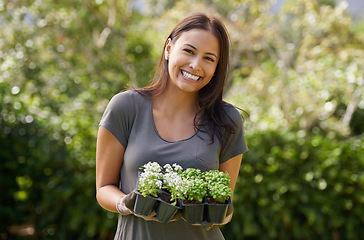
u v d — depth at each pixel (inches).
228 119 72.9
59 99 195.6
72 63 242.8
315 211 161.2
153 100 71.4
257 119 194.7
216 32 67.8
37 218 166.4
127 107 69.4
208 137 70.2
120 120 69.1
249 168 160.4
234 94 248.1
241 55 281.4
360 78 196.9
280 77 236.5
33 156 161.2
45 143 161.3
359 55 230.1
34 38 235.5
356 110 240.2
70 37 249.3
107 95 204.4
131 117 69.7
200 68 66.7
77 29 249.6
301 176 161.9
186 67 67.2
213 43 67.4
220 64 70.7
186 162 68.1
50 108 185.0
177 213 62.6
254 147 164.2
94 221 160.9
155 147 67.9
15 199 164.9
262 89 241.6
